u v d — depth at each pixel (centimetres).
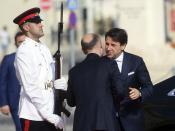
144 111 1141
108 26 5944
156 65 4375
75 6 3109
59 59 1152
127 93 1128
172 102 1135
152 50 4600
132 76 1145
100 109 1067
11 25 5962
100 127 1060
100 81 1076
